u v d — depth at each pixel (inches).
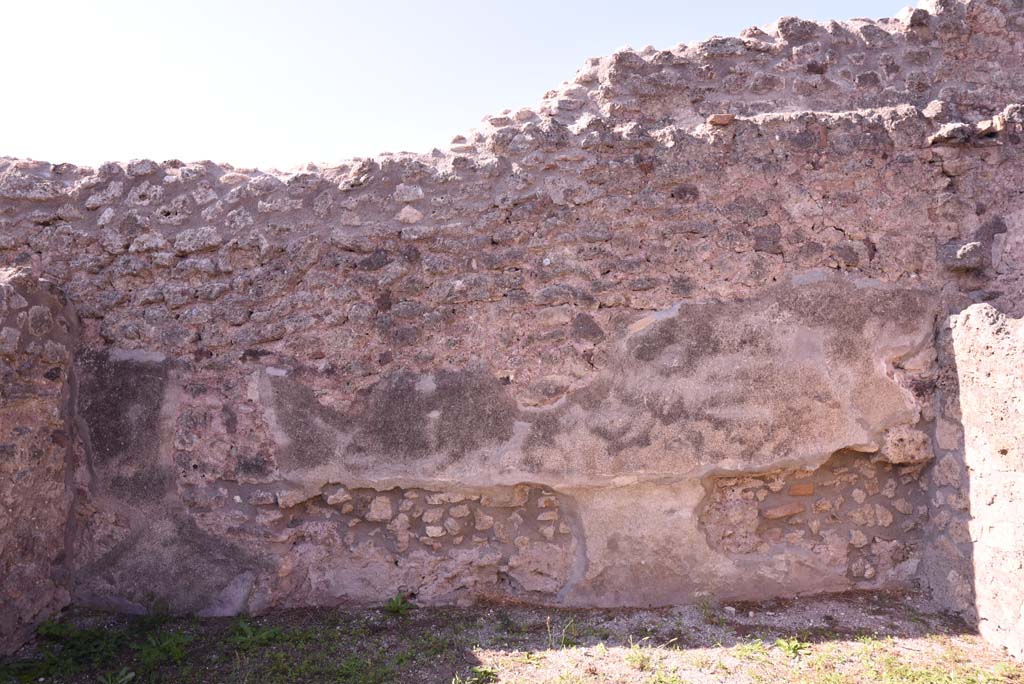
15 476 132.3
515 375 147.7
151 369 151.6
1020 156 151.0
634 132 149.9
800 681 114.1
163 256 153.2
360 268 150.7
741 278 147.9
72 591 148.6
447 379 148.3
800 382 146.1
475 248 149.6
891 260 149.2
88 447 150.9
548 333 147.9
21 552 133.6
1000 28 158.1
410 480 147.2
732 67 156.3
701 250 148.4
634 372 146.8
